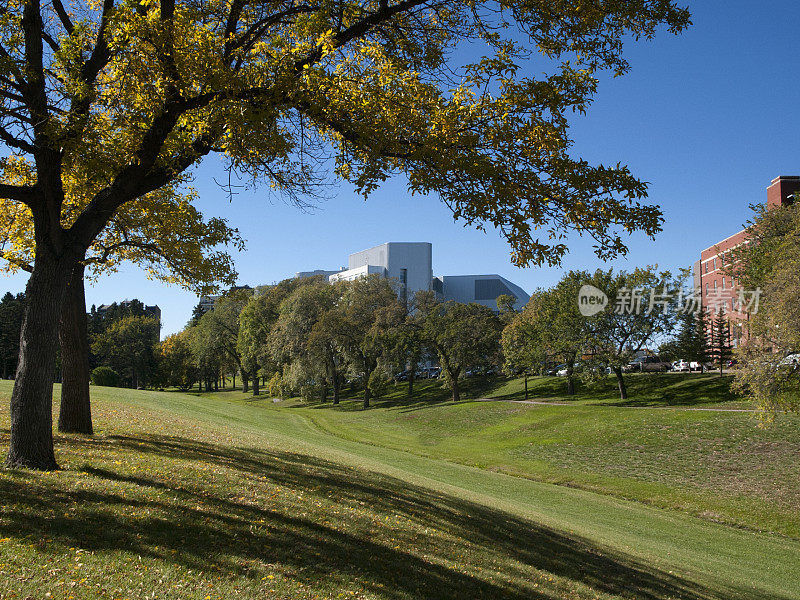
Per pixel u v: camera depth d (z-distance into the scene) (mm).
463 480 25938
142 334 87625
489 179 8695
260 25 10719
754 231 41531
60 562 6125
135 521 7691
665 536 19453
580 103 9117
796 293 25703
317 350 63125
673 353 51969
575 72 9359
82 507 7832
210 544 7430
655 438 35719
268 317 76188
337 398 69688
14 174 13227
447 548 9742
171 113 9633
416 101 9539
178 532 7621
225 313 81250
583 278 54156
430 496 14703
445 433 47906
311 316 65562
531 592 8555
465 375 78875
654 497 26719
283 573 7000
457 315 64188
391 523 10414
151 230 15234
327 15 9242
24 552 6160
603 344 52781
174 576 6320
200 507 8805
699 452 32125
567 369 57844
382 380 66125
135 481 9672
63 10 11547
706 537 20203
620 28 10852
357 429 48844
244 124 9117
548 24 10305
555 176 8984
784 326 25594
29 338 9586
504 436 43219
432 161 9094
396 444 40688
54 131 9133
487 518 13344
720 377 52375
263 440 20688
